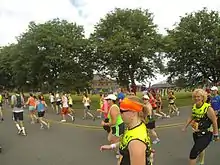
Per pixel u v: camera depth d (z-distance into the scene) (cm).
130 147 271
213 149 965
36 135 1395
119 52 3844
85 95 2178
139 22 4119
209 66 4538
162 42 3984
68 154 964
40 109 1625
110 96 851
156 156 887
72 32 4816
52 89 4544
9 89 6919
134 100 286
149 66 4281
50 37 4491
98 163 834
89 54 4503
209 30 4509
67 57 4531
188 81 4778
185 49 4509
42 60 4625
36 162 871
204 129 636
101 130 1535
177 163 807
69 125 1761
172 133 1330
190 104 3253
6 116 2369
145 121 294
